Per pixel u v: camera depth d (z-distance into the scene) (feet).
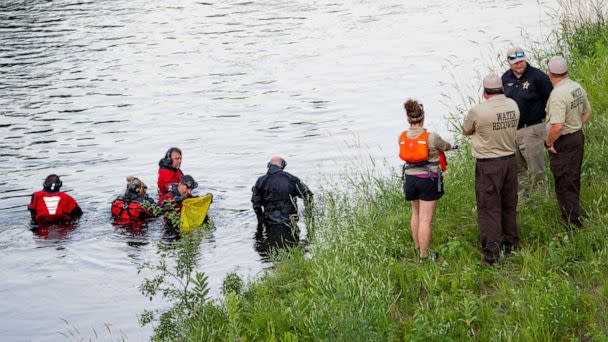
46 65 150.51
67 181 83.76
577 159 44.91
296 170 84.17
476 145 43.57
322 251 52.60
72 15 211.82
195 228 68.44
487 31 157.38
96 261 61.98
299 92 122.11
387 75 128.36
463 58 134.62
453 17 179.52
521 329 36.55
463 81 117.29
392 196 61.82
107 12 215.92
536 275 41.50
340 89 122.01
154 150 95.35
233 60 150.00
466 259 45.37
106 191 80.07
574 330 36.83
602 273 40.14
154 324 51.11
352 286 43.62
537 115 48.34
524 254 43.55
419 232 46.03
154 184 82.43
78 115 113.70
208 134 101.40
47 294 56.59
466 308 38.09
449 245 46.29
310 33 173.78
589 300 38.32
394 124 100.12
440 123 95.35
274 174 70.33
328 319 41.01
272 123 104.99
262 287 49.90
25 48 167.84
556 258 41.88
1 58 157.58
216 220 70.54
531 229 46.88
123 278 58.70
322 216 66.39
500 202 43.91
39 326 52.03
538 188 50.26
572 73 75.15
